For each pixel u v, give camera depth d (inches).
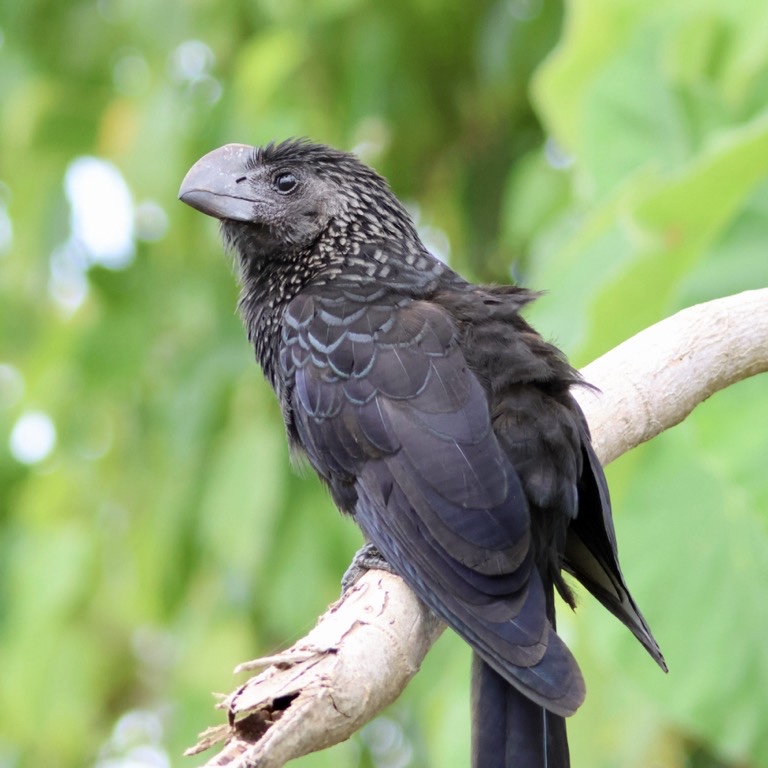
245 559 460.4
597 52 429.7
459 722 378.0
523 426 280.7
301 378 313.1
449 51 506.9
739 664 353.1
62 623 542.9
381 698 248.2
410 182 532.1
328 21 488.4
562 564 304.3
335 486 309.6
